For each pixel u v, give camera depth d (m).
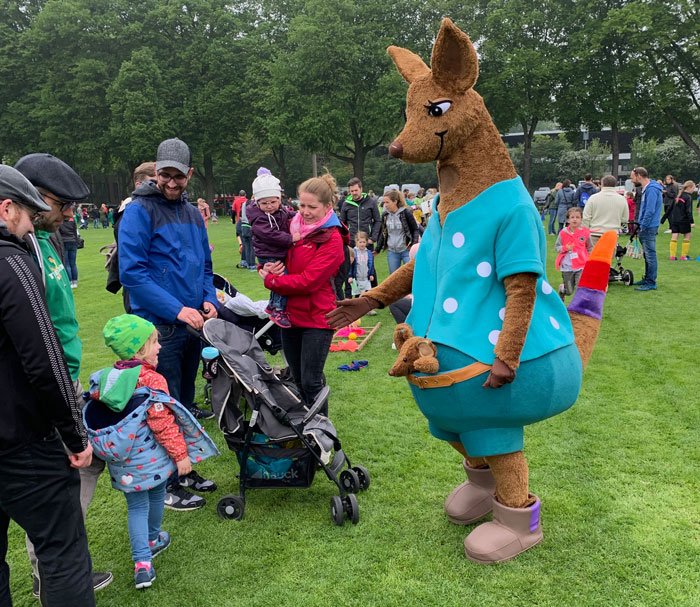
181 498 3.70
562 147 63.03
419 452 4.29
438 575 2.92
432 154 2.78
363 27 34.00
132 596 2.87
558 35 33.81
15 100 40.88
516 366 2.60
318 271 3.95
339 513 3.36
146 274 3.65
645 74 32.06
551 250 15.06
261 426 3.47
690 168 56.34
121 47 40.94
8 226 2.12
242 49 41.16
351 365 6.34
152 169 4.44
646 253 9.71
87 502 2.91
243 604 2.79
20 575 3.10
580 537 3.16
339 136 34.41
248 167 58.16
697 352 6.32
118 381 2.85
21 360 2.00
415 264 3.17
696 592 2.71
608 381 5.52
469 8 34.06
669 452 4.08
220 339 3.56
